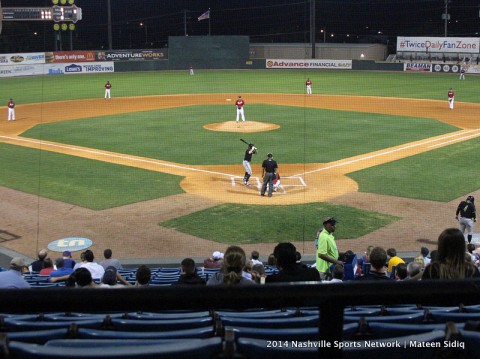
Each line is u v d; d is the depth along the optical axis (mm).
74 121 38594
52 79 67938
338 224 18641
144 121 38250
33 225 18609
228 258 6645
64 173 24766
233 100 49125
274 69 79562
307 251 16562
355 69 79000
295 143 30750
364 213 19672
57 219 19172
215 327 3164
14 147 30312
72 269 11891
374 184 23016
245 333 2943
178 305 1788
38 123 37969
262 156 27797
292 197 21391
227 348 2057
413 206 20422
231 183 23219
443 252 5508
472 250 13469
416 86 59594
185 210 19984
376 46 90812
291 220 18984
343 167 25641
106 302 1768
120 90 56938
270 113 41562
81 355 2020
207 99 49938
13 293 1737
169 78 68062
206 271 12398
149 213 19703
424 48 79125
